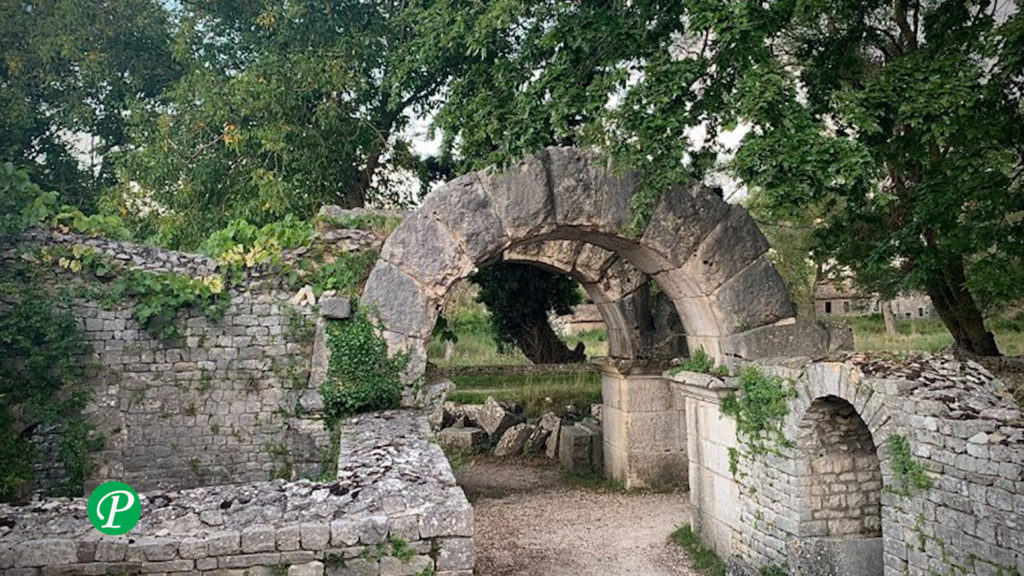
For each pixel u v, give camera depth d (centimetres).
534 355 1912
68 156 1783
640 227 860
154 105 1700
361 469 586
